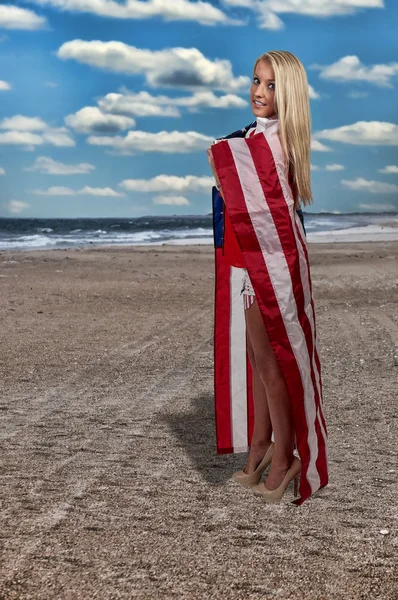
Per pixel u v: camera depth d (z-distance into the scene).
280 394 3.21
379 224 60.94
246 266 3.00
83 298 11.03
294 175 3.05
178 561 2.65
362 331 7.94
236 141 3.01
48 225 82.19
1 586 2.45
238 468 3.70
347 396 5.16
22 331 7.90
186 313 9.50
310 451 3.11
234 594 2.42
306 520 3.04
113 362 6.34
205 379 5.71
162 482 3.47
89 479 3.50
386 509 3.15
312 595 2.42
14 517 3.03
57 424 4.46
